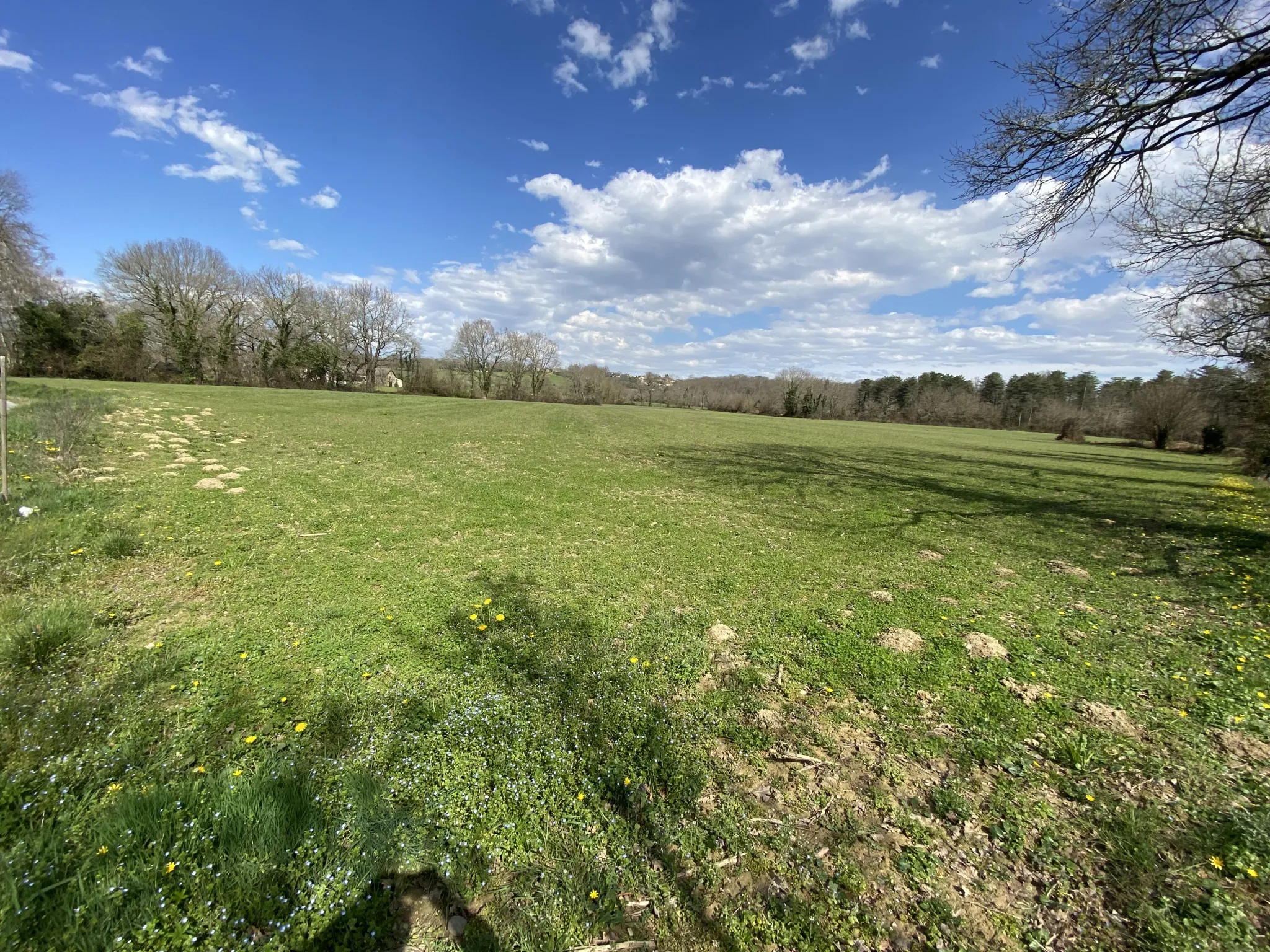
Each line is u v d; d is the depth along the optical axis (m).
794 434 33.97
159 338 43.91
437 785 2.93
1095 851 2.63
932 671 4.41
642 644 4.75
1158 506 12.94
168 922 2.13
